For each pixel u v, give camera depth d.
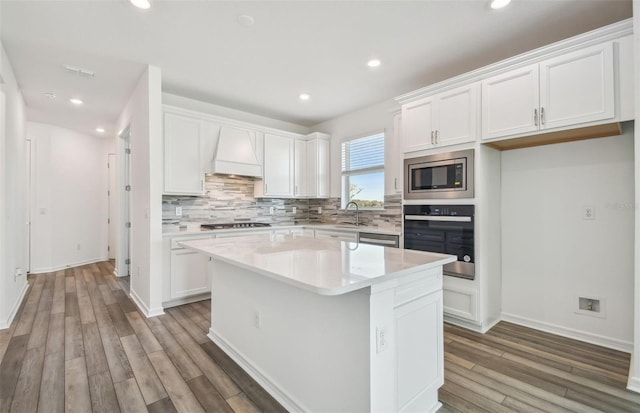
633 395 1.89
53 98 4.07
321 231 4.46
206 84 3.69
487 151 2.88
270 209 5.11
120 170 5.05
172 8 2.26
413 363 1.63
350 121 4.79
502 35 2.62
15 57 2.98
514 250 3.05
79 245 5.98
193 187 3.85
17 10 2.26
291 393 1.82
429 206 3.11
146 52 2.91
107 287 4.40
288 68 3.26
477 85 2.77
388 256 1.88
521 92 2.52
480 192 2.78
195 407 1.81
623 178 2.47
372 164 4.48
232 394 1.94
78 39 2.68
